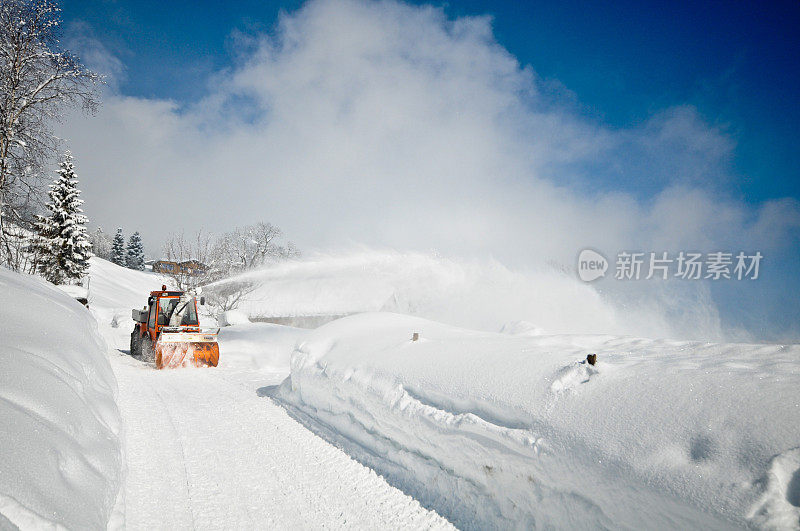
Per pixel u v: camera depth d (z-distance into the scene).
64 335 4.88
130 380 8.38
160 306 11.91
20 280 6.61
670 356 3.33
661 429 2.39
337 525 3.15
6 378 2.79
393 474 3.91
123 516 2.87
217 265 25.22
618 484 2.31
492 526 2.98
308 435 5.02
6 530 1.63
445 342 4.76
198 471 4.03
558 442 2.71
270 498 3.54
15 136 13.59
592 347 3.91
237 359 11.59
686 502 2.03
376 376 4.64
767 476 1.90
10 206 13.57
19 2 13.10
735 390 2.45
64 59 13.94
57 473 2.30
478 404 3.42
